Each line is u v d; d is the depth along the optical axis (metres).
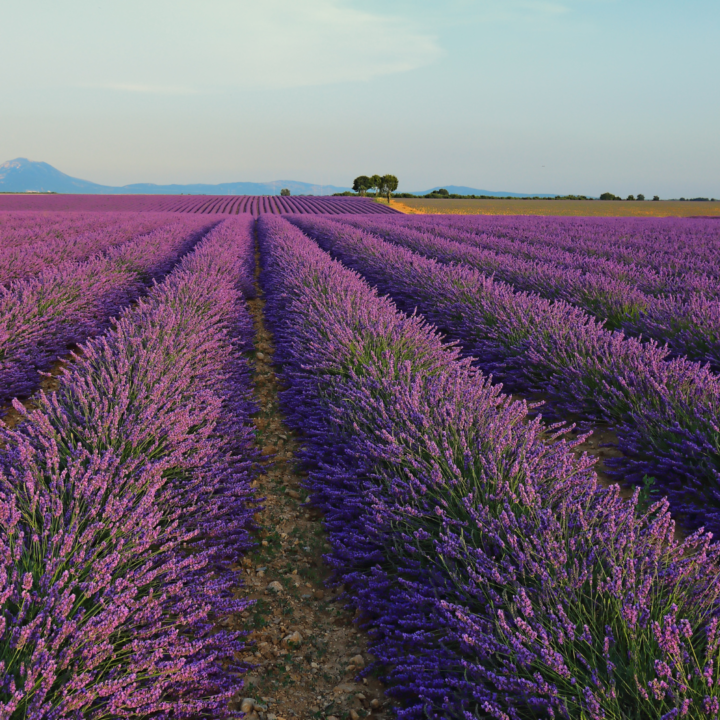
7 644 1.62
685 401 3.95
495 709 1.60
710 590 1.84
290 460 3.99
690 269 10.47
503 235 19.70
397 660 2.07
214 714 1.86
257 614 2.56
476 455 2.89
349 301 6.32
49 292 7.26
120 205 52.50
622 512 2.28
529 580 2.07
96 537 2.29
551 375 5.31
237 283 10.14
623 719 1.49
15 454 2.80
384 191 87.44
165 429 3.26
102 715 1.60
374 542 2.72
